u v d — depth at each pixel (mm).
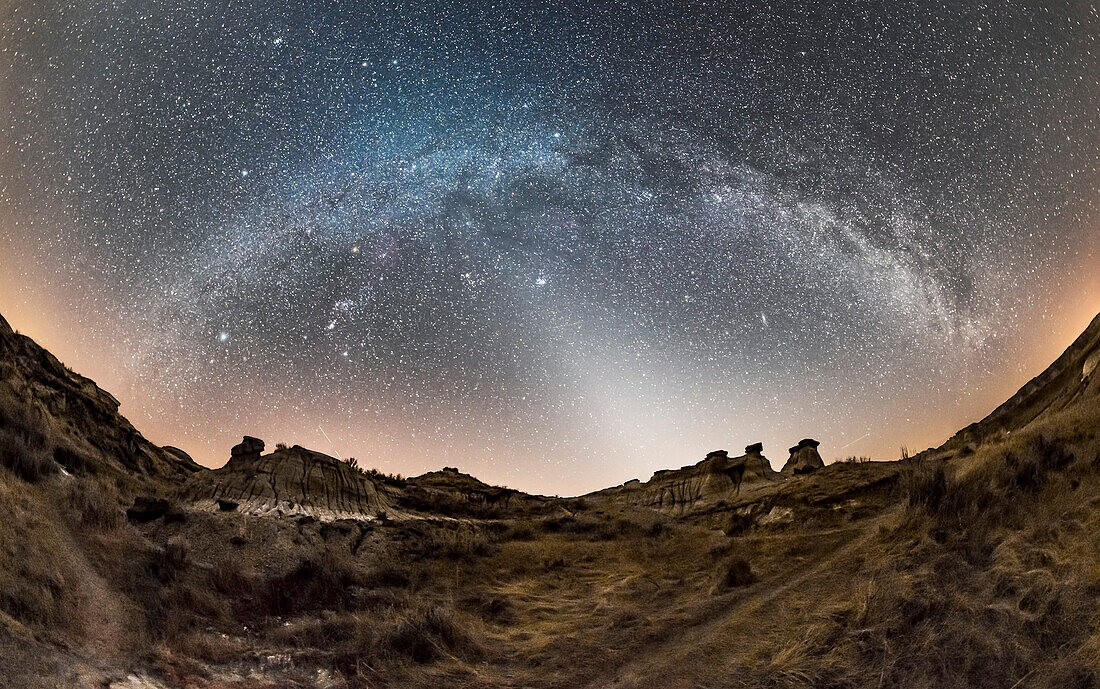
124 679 14320
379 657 18688
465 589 24812
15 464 21656
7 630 13883
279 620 20531
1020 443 21094
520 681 18125
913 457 31562
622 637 20188
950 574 17156
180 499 29125
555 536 32219
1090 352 26703
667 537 31578
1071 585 14609
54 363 31469
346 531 27922
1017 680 13359
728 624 19922
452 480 38906
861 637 16547
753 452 38938
